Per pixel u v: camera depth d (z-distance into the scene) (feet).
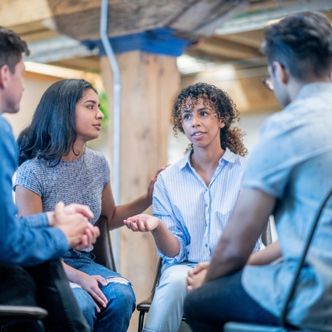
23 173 9.54
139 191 14.87
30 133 9.84
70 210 7.50
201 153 10.03
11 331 7.18
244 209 6.53
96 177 10.18
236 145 10.31
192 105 9.92
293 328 6.36
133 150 14.92
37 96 18.84
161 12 14.33
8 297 6.95
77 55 17.80
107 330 9.39
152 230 9.59
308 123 6.41
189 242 10.02
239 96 20.62
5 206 6.73
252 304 6.62
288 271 6.43
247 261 6.94
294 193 6.45
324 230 6.31
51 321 7.39
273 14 14.60
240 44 19.51
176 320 9.43
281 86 6.89
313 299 6.18
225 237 6.68
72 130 9.71
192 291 7.07
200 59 20.49
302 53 6.65
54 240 7.10
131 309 9.59
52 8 15.52
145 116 14.75
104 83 15.52
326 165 6.31
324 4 13.79
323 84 6.69
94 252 10.16
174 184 10.15
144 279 14.60
